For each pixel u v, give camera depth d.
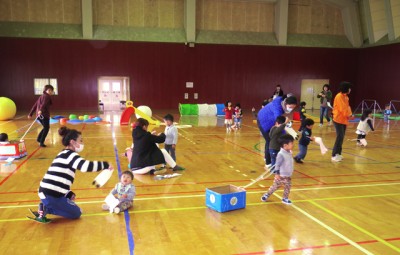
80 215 4.12
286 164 4.62
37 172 6.24
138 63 21.09
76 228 3.84
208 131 12.16
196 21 21.61
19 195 4.95
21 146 7.52
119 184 4.50
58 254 3.24
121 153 8.00
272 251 3.35
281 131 6.18
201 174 6.28
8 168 6.53
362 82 23.67
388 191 5.36
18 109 19.91
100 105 20.78
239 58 22.27
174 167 6.49
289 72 23.05
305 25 23.11
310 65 23.30
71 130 4.10
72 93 20.53
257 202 4.79
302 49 23.02
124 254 3.26
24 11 19.47
